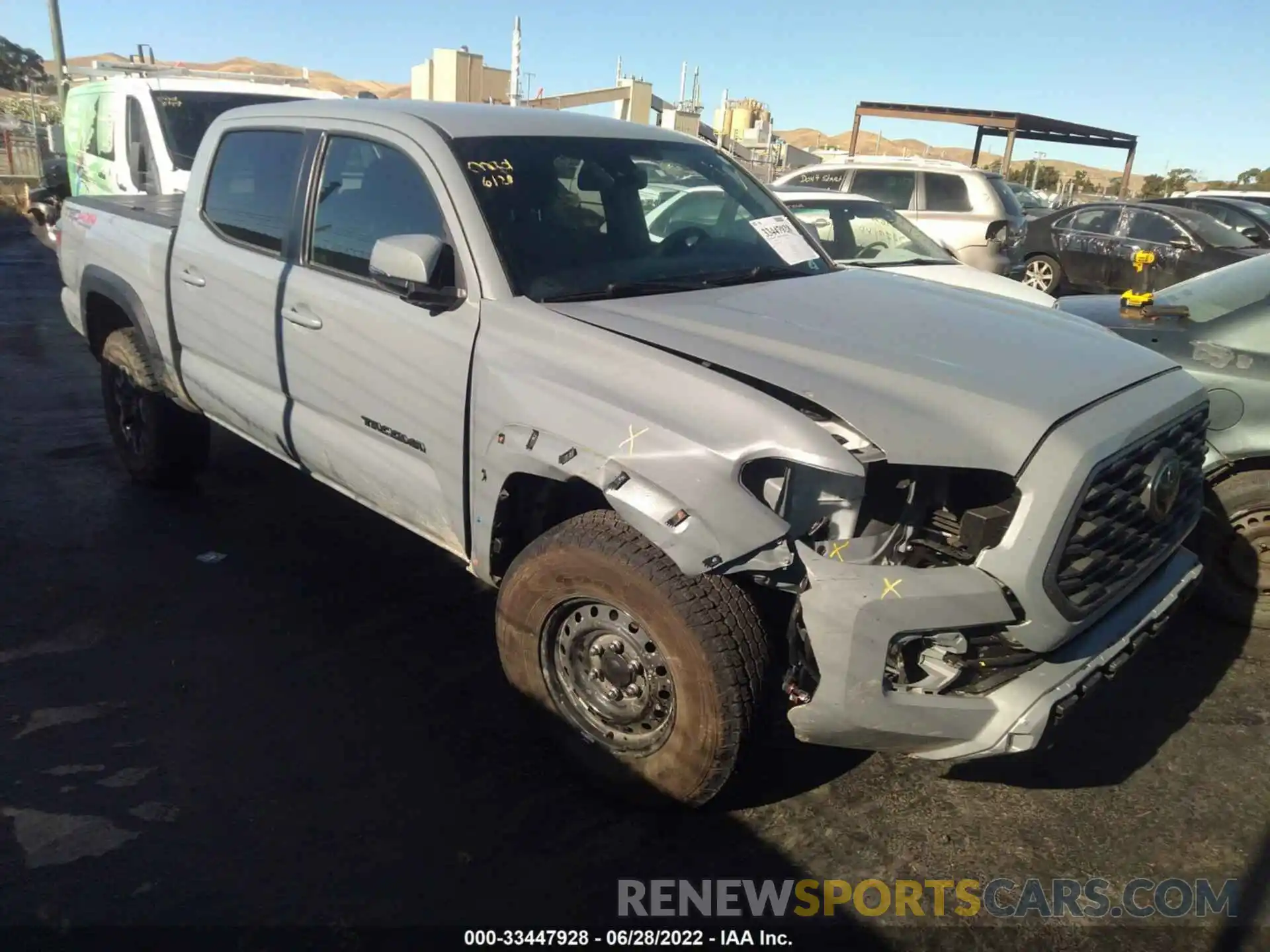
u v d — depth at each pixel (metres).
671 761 2.93
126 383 5.49
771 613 2.98
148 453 5.48
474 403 3.27
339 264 3.91
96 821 3.05
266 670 3.92
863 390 2.75
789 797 3.26
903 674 2.64
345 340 3.78
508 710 3.70
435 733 3.55
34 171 22.81
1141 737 3.61
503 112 4.05
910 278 4.17
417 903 2.78
